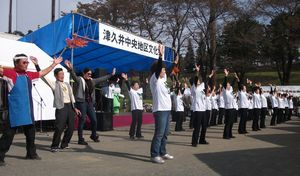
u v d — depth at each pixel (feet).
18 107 25.22
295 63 194.80
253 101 56.95
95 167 25.32
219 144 38.52
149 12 120.06
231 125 44.68
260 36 136.15
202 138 38.73
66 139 32.55
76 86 35.60
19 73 25.76
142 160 28.14
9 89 25.32
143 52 65.92
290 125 69.82
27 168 24.62
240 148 35.24
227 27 123.75
